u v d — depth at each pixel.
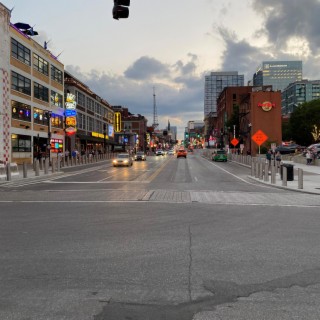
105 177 28.75
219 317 4.36
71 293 5.12
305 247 7.61
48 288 5.31
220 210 12.56
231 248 7.51
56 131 58.09
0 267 6.31
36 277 5.80
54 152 57.25
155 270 6.12
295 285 5.43
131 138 123.94
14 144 43.22
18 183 23.56
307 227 9.70
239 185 22.31
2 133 38.53
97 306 4.68
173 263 6.51
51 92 56.22
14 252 7.24
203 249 7.44
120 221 10.45
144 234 8.78
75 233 8.89
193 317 4.37
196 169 39.16
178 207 13.22
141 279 5.68
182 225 9.88
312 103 95.94
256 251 7.30
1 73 38.44
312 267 6.30
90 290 5.23
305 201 15.07
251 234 8.82
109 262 6.57
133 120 145.12
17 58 43.84
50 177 28.64
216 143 140.00
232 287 5.34
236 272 6.03
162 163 53.41
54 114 57.53
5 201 14.95
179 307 4.66
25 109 46.31
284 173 20.77
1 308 4.63
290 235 8.72
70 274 5.93
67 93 63.75
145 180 25.78
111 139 102.19
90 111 79.69
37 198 15.89
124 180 25.83
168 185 22.11
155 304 4.75
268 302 4.80
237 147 88.75
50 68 55.72
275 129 67.38
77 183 23.66
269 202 14.74
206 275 5.87
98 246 7.68
